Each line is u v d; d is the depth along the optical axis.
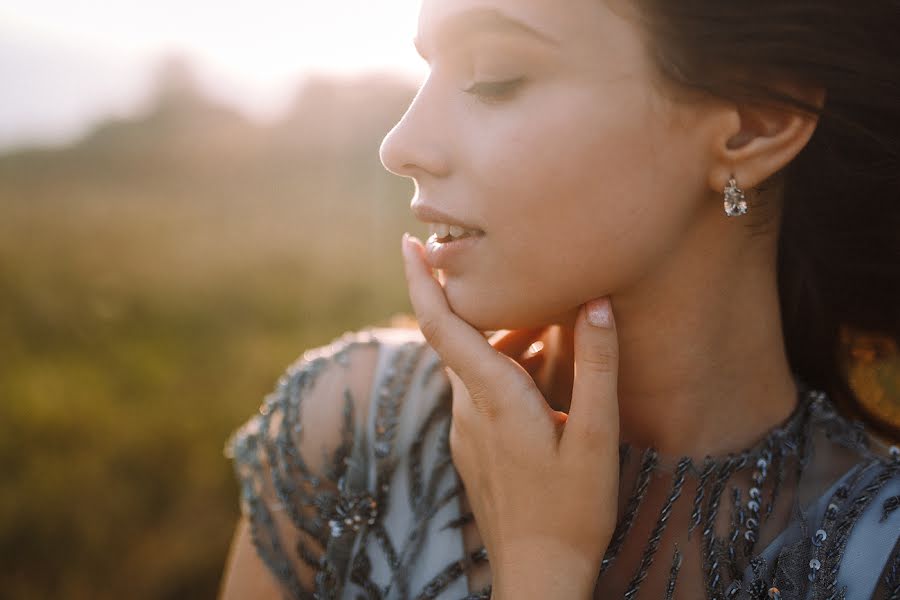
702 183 1.03
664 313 1.08
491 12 0.92
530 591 1.00
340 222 8.28
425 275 1.09
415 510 1.16
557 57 0.93
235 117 18.19
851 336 1.37
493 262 1.00
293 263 6.91
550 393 1.22
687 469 1.13
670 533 1.12
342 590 1.15
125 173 13.08
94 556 3.04
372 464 1.18
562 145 0.94
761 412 1.18
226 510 3.42
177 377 4.54
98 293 5.96
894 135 1.09
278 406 1.24
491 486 1.05
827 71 1.01
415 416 1.19
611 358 1.02
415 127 0.99
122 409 4.04
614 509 1.03
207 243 7.76
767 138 1.01
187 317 5.56
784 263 1.29
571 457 1.01
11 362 4.62
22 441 3.67
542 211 0.96
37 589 2.88
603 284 1.00
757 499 1.12
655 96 0.95
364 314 5.86
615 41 0.93
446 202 0.99
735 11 0.94
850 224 1.23
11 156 14.49
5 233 8.12
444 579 1.12
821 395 1.23
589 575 1.01
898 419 1.34
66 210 9.98
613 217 0.97
